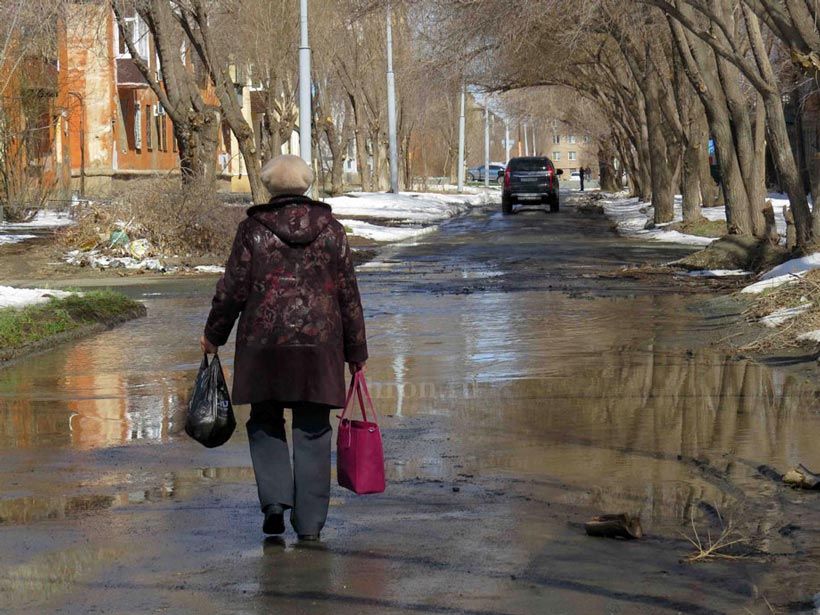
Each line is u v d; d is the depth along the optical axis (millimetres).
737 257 44750
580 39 67875
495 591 9797
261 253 11602
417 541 11414
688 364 22797
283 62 92000
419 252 61156
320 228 11688
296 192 11844
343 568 10562
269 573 10438
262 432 11781
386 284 43281
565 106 165875
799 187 39875
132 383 22297
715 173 133125
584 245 64438
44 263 52250
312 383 11516
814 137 87750
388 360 24422
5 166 75688
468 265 52000
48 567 10672
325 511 11648
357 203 110500
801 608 9180
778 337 24688
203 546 11352
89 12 69625
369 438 11727
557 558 10719
